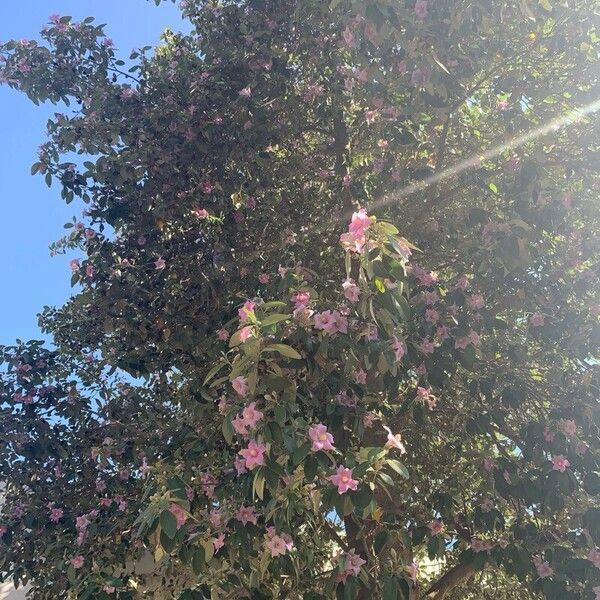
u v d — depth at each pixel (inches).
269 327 108.9
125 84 197.9
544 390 164.1
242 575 134.2
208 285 183.3
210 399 149.2
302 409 135.0
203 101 186.4
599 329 153.8
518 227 147.1
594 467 139.6
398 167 186.4
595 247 161.2
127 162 184.7
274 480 109.0
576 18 160.4
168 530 109.6
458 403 172.6
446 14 147.9
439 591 170.4
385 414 152.9
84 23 201.0
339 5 170.1
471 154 183.2
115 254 196.2
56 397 200.2
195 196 189.0
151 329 186.5
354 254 135.0
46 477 190.9
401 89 168.2
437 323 145.8
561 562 134.1
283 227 196.4
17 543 181.2
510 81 172.6
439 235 181.3
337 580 122.0
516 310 168.2
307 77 203.3
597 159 163.9
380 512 137.8
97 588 136.1
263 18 196.5
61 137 191.9
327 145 206.7
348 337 123.8
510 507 156.9
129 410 200.2
